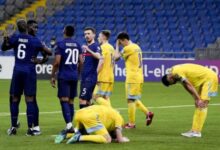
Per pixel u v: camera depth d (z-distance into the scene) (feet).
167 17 294.87
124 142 87.10
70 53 98.02
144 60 247.91
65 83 97.66
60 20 306.55
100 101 87.30
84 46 106.73
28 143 86.94
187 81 93.86
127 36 113.80
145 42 284.41
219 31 280.92
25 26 97.60
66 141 88.58
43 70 256.93
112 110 86.28
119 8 307.17
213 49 239.30
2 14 312.71
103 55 119.55
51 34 298.97
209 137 96.32
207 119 127.03
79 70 102.37
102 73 119.85
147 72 247.91
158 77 246.47
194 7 295.69
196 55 241.14
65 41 98.27
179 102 170.50
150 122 112.57
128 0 309.83
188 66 95.61
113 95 192.03
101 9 309.01
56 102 167.53
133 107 111.24
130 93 111.86
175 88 223.10
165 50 277.85
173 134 101.14
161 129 109.19
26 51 97.19
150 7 303.07
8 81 250.57
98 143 85.05
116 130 86.53
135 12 302.45
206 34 280.31
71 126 94.07
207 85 95.61
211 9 292.40
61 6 313.73
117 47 118.93
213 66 236.63
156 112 142.61
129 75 112.16
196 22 288.10
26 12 313.73
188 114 137.90
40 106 155.33
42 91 206.18
